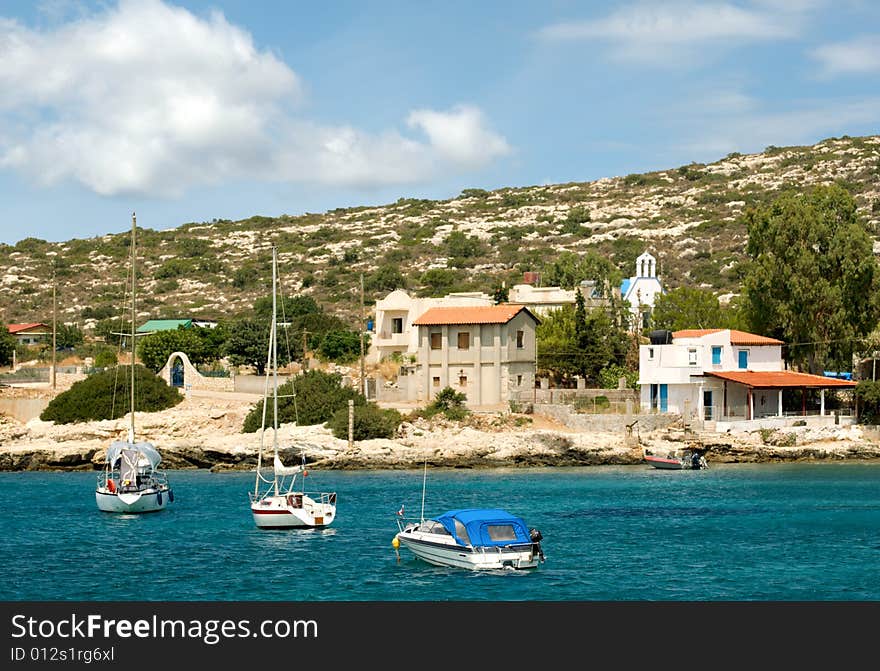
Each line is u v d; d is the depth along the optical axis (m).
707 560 58.31
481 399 119.62
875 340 123.00
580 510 76.06
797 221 124.19
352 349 142.38
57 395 124.25
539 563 57.16
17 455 108.88
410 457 104.69
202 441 108.31
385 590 52.34
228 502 81.69
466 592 51.81
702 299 148.12
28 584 53.81
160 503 77.38
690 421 112.25
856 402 115.62
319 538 65.31
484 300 140.12
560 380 127.94
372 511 75.69
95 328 196.00
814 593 51.47
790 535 65.75
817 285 121.94
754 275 126.69
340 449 105.25
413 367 126.50
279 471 72.12
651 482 92.94
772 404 118.62
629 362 129.25
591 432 110.06
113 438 113.31
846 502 80.12
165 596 51.56
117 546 63.12
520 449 105.81
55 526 70.44
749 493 85.25
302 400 113.44
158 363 140.12
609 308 144.00
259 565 57.66
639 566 56.91
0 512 77.00
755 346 119.88
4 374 134.88
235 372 138.25
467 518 57.44
